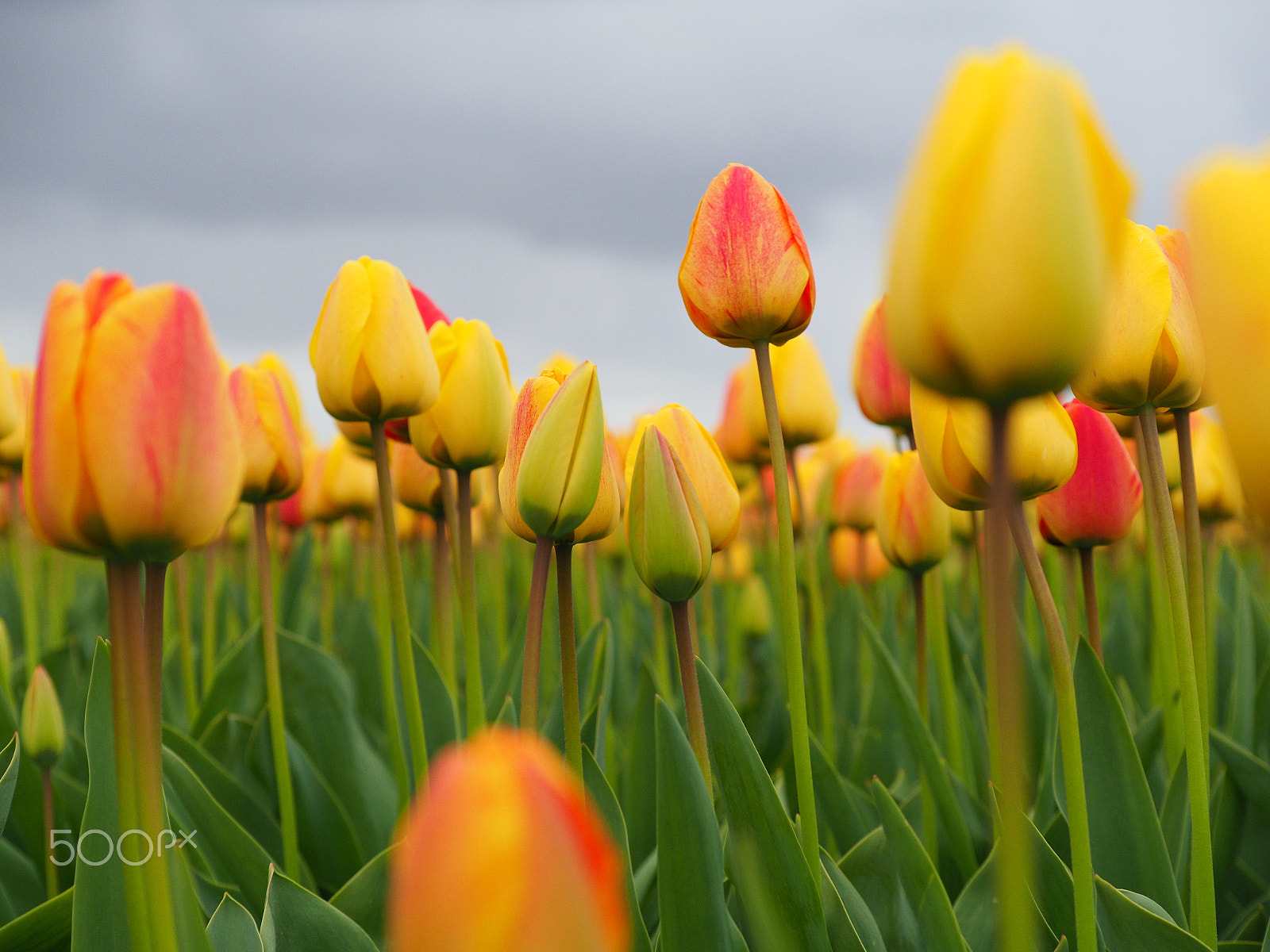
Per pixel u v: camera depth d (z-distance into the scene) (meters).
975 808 0.94
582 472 0.74
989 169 0.49
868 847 0.82
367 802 1.02
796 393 1.03
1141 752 0.94
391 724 0.93
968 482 0.73
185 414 0.63
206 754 0.97
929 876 0.76
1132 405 0.77
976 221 0.49
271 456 0.92
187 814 0.89
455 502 1.01
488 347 0.90
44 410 0.63
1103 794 0.84
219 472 0.64
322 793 0.97
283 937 0.74
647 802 0.87
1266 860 0.93
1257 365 0.42
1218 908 0.89
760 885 0.73
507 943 0.29
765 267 0.76
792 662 0.76
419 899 0.30
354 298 0.86
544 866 0.30
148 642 0.65
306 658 1.03
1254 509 0.44
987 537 0.56
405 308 0.86
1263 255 0.42
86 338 0.63
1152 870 0.82
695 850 0.71
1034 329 0.49
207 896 0.86
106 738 0.74
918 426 0.74
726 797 0.73
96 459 0.62
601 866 0.32
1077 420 0.85
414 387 0.86
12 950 0.77
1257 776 0.86
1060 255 0.48
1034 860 0.81
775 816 0.72
